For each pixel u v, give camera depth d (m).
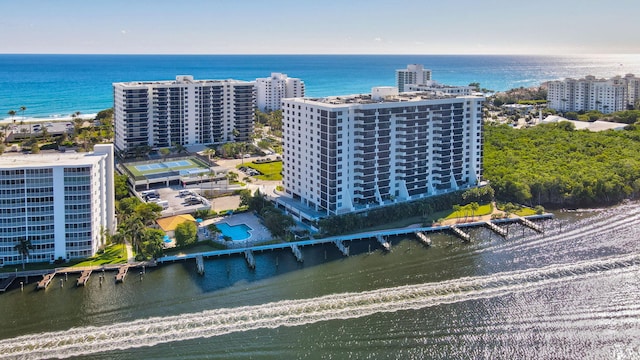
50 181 175.38
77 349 133.75
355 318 148.50
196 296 160.62
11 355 130.88
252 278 172.88
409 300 158.50
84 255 181.62
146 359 130.12
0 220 173.12
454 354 132.62
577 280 171.50
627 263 184.12
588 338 139.12
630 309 152.75
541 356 131.88
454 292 163.75
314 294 162.62
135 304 155.50
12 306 153.00
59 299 157.38
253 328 143.62
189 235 192.12
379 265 183.38
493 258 189.50
